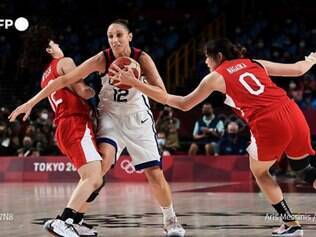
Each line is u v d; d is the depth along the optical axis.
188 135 19.78
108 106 6.88
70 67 6.76
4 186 15.55
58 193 13.22
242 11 26.67
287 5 27.55
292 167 6.92
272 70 6.82
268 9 27.36
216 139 17.14
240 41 24.67
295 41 24.52
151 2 28.52
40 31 6.92
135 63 6.50
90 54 25.12
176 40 25.06
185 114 19.86
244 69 6.62
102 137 6.79
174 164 17.12
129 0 28.09
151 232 7.27
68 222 6.30
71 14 26.94
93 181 6.45
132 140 6.88
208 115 17.16
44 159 17.58
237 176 16.88
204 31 25.20
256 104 6.51
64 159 17.53
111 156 6.73
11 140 18.34
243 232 7.17
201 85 6.56
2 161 17.72
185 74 23.72
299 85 21.09
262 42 24.08
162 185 6.96
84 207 6.91
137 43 25.05
